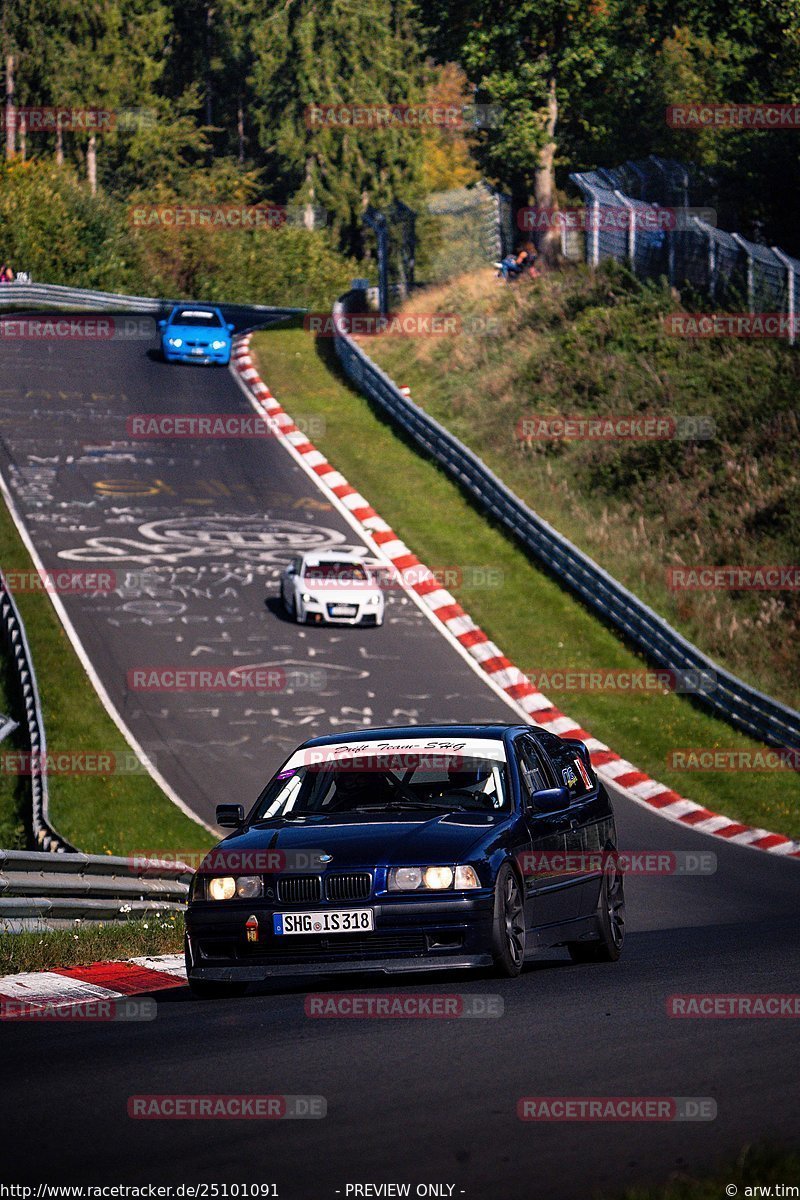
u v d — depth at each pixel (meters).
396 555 129.75
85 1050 24.52
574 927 35.66
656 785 92.56
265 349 196.38
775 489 132.25
